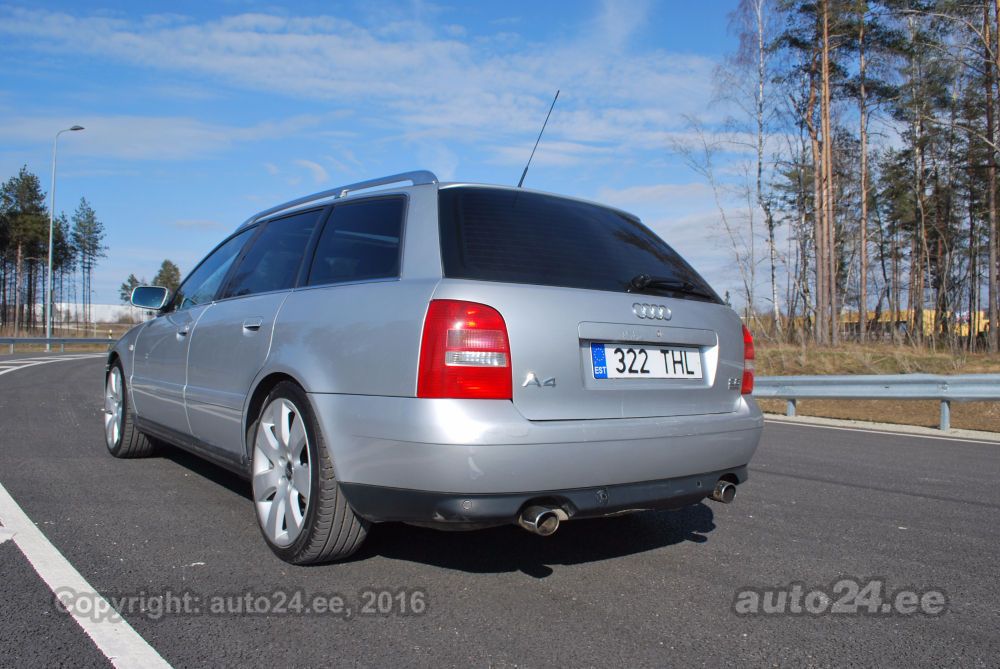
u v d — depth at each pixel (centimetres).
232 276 430
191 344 434
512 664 237
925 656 251
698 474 320
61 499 425
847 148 3544
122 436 541
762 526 418
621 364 302
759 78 3088
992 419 1136
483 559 342
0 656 231
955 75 2723
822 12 2847
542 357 277
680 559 352
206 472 509
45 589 288
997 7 2469
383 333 283
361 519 307
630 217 390
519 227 315
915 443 809
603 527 407
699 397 328
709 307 345
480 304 271
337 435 294
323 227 365
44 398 969
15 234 5441
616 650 250
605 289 308
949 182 3778
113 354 572
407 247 303
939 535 405
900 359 1778
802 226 3453
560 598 296
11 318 6372
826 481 560
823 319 2766
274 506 333
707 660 244
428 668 232
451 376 263
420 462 263
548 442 268
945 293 3712
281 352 333
